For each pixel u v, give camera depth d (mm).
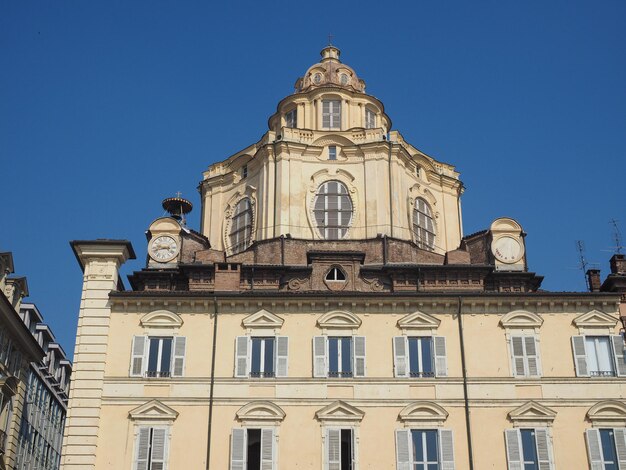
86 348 46031
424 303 47344
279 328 46656
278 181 58500
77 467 43156
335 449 43625
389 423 44375
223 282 49656
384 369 45750
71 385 45094
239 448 43500
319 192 58969
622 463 43562
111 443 43844
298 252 55000
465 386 45250
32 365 67312
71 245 48750
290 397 44844
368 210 57781
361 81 69812
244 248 58906
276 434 43938
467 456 43719
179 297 47062
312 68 69125
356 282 50812
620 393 45250
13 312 51406
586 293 47344
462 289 50750
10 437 53469
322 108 65125
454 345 46469
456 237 62719
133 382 45219
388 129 68312
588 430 44250
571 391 45281
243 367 45531
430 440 44219
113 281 48094
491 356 46188
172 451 43594
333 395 45000
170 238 53219
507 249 53000
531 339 46656
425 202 61750
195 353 46000
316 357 45781
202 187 64188
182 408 44594
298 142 59906
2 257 54000
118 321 46969
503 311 47438
